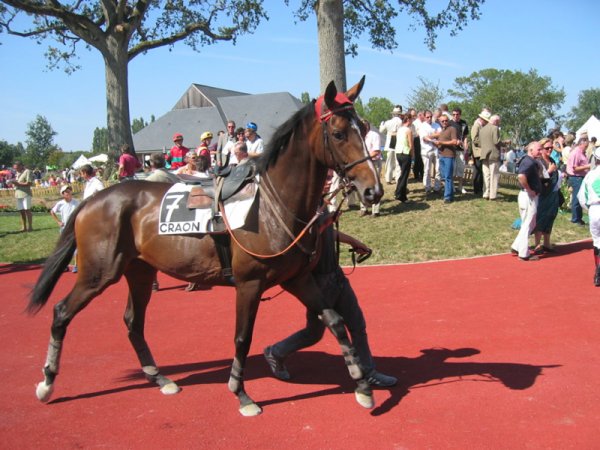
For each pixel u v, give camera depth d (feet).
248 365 16.72
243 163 13.70
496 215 38.86
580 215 39.45
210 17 72.69
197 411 13.53
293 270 12.98
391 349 17.61
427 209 40.42
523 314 20.63
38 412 13.69
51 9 61.00
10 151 239.50
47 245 43.09
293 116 12.87
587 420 12.32
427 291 24.75
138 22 66.54
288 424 12.67
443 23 51.57
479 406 13.23
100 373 16.40
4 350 18.93
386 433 12.07
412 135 42.11
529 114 203.31
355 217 39.83
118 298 26.14
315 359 17.06
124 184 15.24
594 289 23.76
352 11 53.98
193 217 13.52
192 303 24.80
